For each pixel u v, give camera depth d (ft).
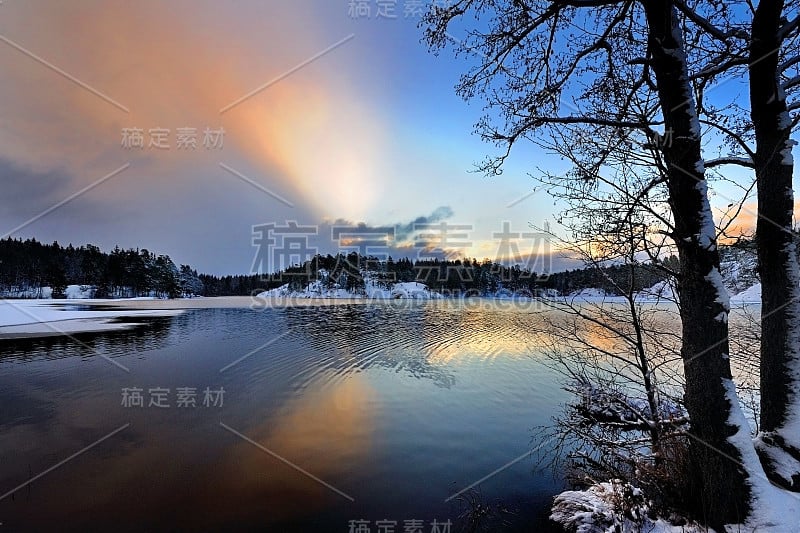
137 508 21.45
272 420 35.76
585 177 17.04
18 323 115.14
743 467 12.20
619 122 15.02
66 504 21.79
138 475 25.21
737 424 12.60
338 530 19.42
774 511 11.44
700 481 13.24
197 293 357.20
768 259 13.76
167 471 25.71
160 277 301.84
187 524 19.97
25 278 265.13
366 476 24.98
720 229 14.97
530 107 19.63
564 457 26.91
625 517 15.23
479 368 57.88
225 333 97.14
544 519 19.51
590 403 25.30
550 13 16.85
